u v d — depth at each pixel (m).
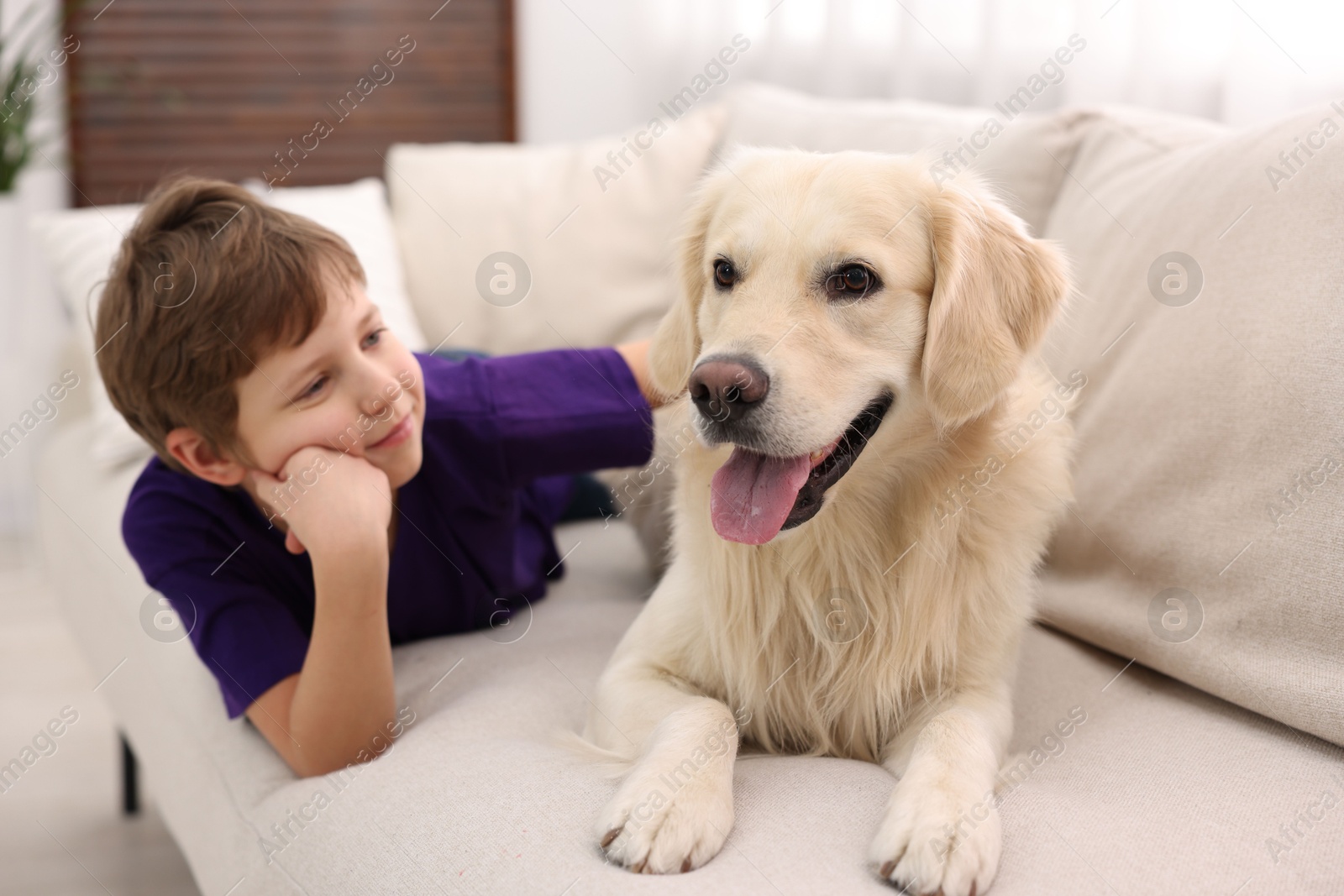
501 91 3.52
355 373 1.23
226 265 1.17
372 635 1.18
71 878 1.70
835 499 1.20
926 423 1.21
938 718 1.06
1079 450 1.39
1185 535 1.21
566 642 1.42
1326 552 1.05
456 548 1.43
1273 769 1.01
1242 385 1.17
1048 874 0.86
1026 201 1.70
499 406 1.41
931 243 1.23
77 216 2.14
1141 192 1.47
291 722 1.18
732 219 1.29
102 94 3.41
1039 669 1.32
